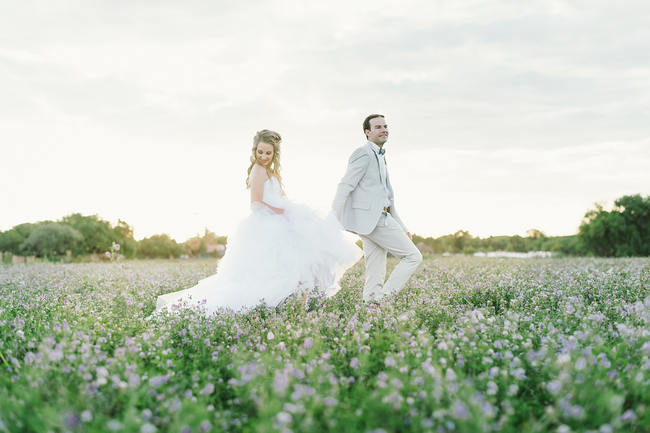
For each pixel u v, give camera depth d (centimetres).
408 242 690
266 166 671
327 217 662
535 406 301
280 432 238
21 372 339
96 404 281
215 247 4331
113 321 541
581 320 457
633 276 839
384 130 703
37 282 1000
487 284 746
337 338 415
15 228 6750
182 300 605
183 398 299
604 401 275
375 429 257
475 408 256
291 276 626
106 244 6694
